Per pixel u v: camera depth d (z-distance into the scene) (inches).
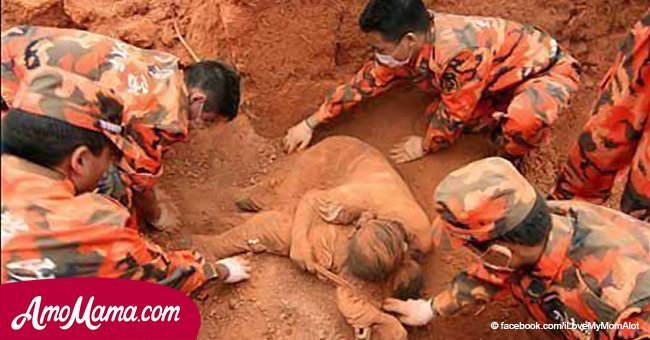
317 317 147.6
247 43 159.2
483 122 166.6
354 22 163.8
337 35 164.4
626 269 128.2
